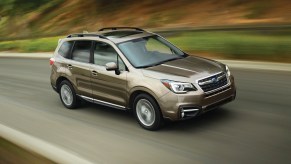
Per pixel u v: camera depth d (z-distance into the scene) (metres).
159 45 8.20
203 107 6.82
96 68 8.20
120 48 7.84
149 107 7.19
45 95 11.32
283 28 15.24
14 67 18.36
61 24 44.91
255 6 28.45
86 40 8.72
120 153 6.40
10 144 4.43
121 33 8.63
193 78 6.80
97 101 8.46
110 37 8.27
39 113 9.42
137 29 9.05
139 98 7.32
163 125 7.24
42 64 18.30
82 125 8.12
